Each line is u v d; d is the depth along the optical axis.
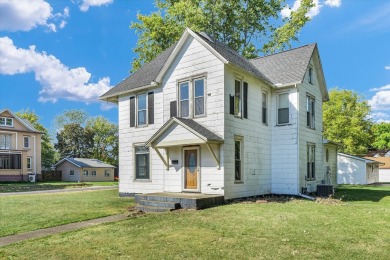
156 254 5.54
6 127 40.44
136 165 16.34
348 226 7.59
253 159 14.52
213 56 13.00
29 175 40.88
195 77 13.55
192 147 13.42
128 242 6.37
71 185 30.72
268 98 16.12
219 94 12.73
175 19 25.50
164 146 13.49
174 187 13.99
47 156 59.75
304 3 27.55
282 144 15.77
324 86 19.23
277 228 7.37
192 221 8.33
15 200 14.45
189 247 5.91
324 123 38.88
